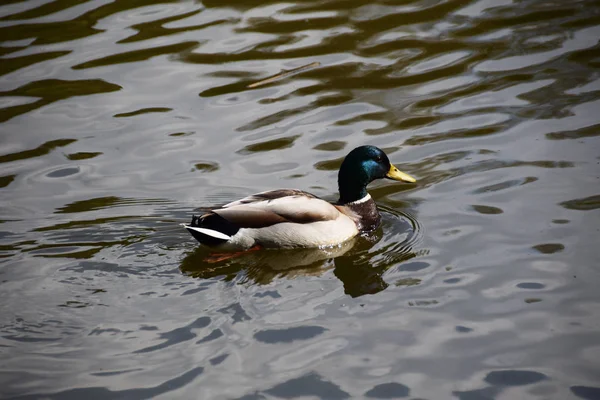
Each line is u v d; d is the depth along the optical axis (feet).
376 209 38.68
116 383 26.55
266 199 36.60
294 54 53.72
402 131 45.32
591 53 52.13
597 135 43.14
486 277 32.35
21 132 46.09
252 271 34.04
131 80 51.31
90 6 60.59
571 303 30.32
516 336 28.68
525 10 58.85
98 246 35.53
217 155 43.70
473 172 40.98
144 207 38.91
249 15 58.90
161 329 29.37
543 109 46.39
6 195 40.14
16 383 26.58
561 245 34.12
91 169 42.60
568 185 38.81
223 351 28.12
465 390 26.18
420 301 31.04
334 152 43.57
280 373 26.99
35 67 52.49
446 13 58.75
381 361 27.58
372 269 34.01
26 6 60.70
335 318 30.04
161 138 45.42
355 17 58.39
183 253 35.12
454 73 51.08
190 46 54.70
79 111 48.14
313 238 36.27
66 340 28.76
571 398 25.70
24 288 32.19
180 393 26.07
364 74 51.39
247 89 50.16
